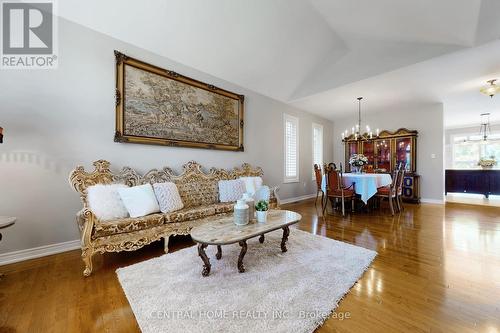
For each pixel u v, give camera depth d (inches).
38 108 91.0
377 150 243.3
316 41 150.3
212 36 124.5
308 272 75.0
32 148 89.9
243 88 174.6
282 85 186.7
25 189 88.5
